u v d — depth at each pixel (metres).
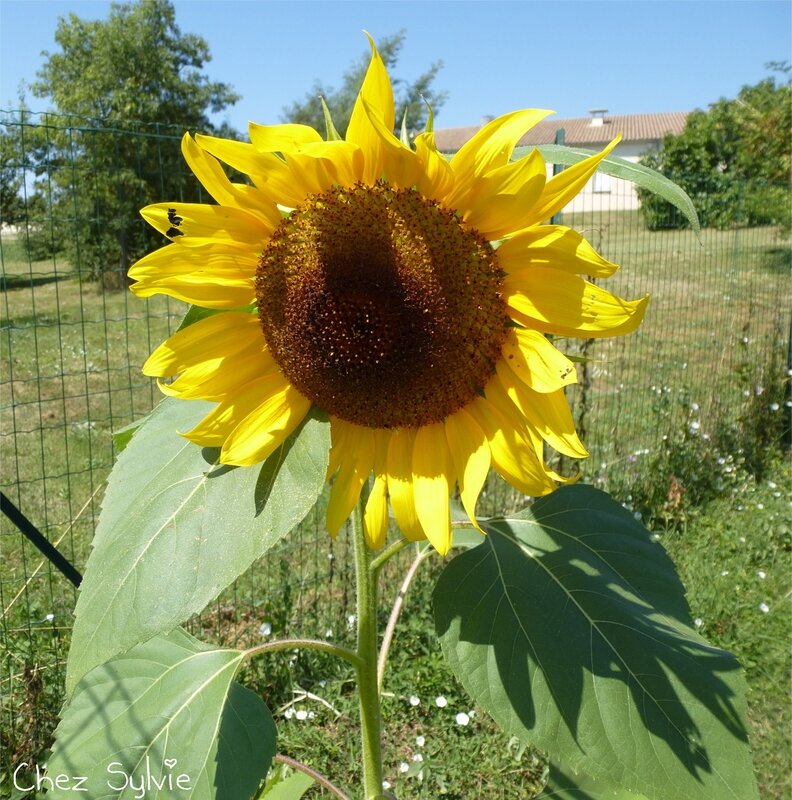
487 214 1.59
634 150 43.78
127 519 1.61
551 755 1.62
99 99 29.78
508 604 1.78
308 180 1.67
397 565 5.08
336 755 3.81
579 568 1.83
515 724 1.65
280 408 1.77
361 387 1.70
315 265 1.67
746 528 5.86
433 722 3.99
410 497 1.76
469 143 1.54
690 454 6.49
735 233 9.88
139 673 2.01
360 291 1.65
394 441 1.79
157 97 30.19
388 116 1.53
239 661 1.99
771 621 4.68
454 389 1.70
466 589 1.82
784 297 10.20
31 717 3.58
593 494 2.01
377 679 2.05
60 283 18.84
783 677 4.17
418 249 1.62
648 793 1.57
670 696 1.64
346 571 4.59
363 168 1.65
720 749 1.59
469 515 1.66
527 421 1.67
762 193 10.89
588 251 1.55
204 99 31.30
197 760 1.84
